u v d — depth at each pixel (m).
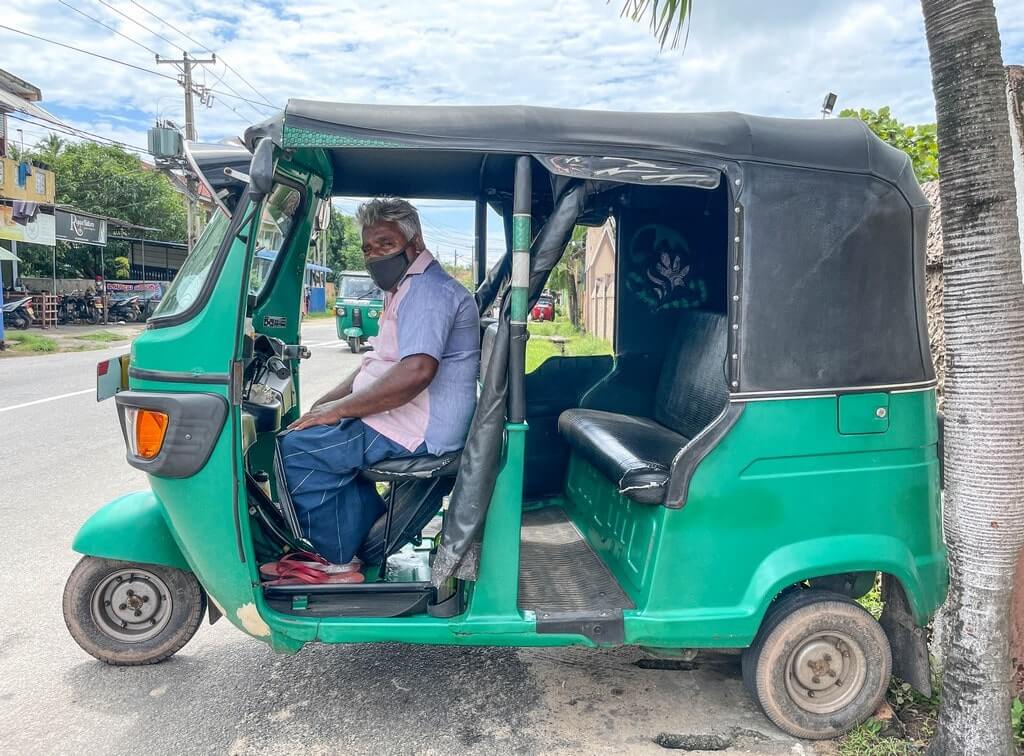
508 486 2.66
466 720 2.90
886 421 2.71
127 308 27.08
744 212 2.61
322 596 2.84
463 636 2.70
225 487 2.65
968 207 2.28
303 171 3.31
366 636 2.72
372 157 3.34
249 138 2.58
